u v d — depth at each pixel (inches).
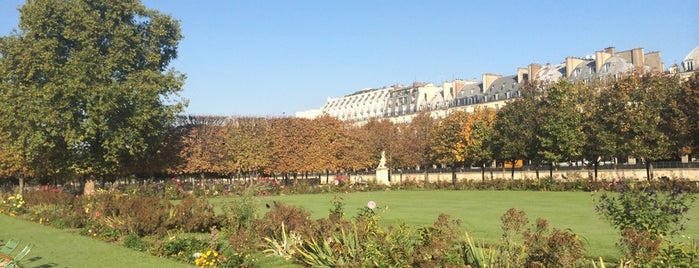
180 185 1710.1
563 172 2329.0
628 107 1628.9
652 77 1667.1
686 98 1560.0
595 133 1691.7
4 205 1091.9
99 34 1481.3
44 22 1412.4
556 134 1702.8
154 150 1769.2
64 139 1435.8
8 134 1462.8
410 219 807.7
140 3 1603.1
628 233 328.8
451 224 433.7
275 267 441.4
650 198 428.5
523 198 1283.2
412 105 4766.2
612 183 1368.1
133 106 1517.0
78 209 802.8
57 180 2112.5
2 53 1459.2
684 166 1898.4
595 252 465.7
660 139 1576.0
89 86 1408.7
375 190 1953.7
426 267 328.5
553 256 301.6
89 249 560.4
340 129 2386.8
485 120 2299.5
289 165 2165.4
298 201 1344.7
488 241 539.8
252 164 2027.6
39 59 1385.3
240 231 553.3
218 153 1968.5
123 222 641.0
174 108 1626.5
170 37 1720.0
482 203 1143.6
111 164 1601.9
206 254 453.4
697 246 360.5
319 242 440.1
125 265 465.4
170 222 646.5
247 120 2075.5
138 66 1622.8
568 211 887.7
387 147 2709.2
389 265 362.3
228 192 1605.6
